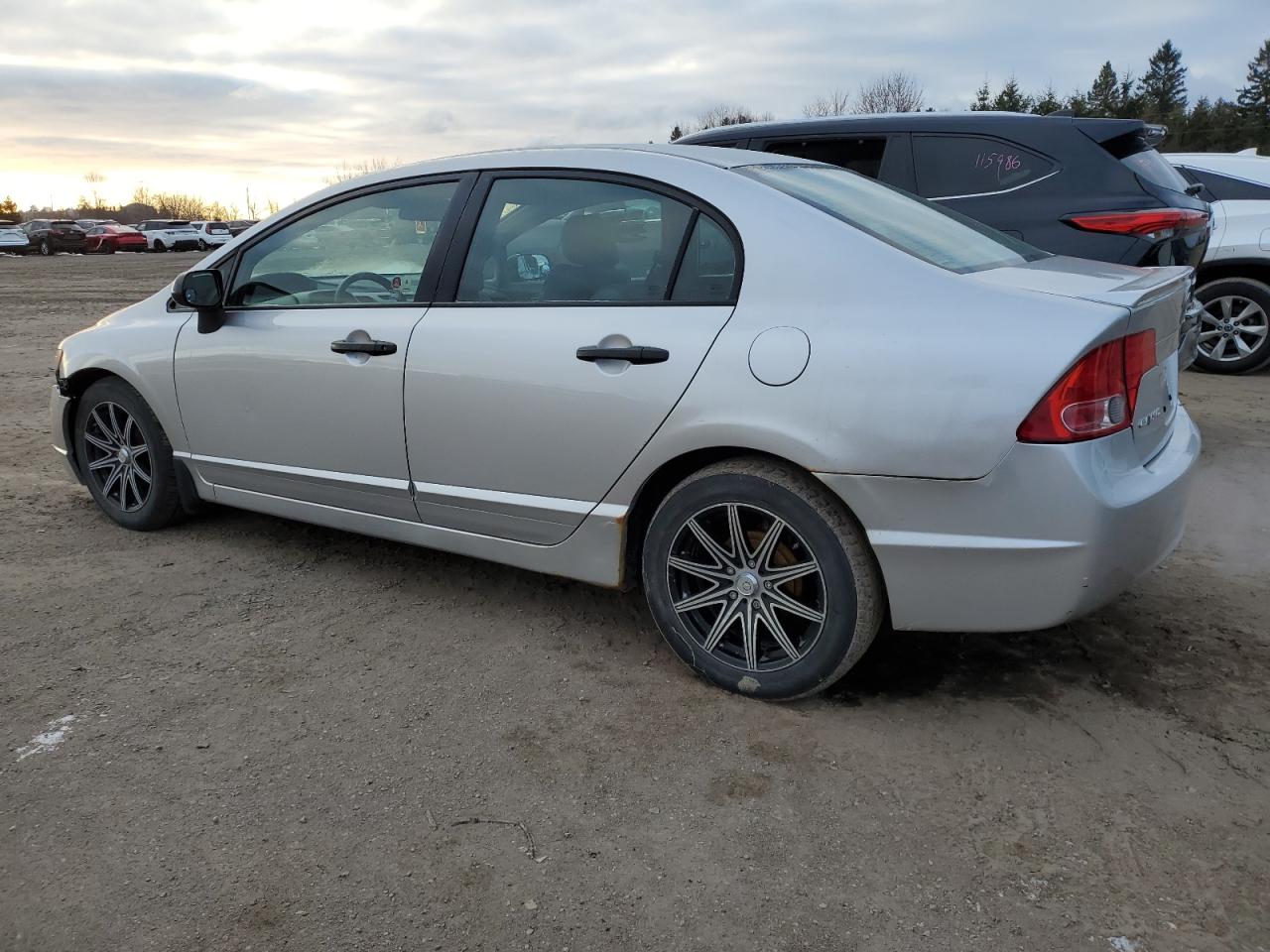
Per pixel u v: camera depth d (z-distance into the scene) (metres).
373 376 3.42
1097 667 3.09
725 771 2.57
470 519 3.36
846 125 5.98
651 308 2.91
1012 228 5.46
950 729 2.75
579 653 3.25
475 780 2.53
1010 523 2.44
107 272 26.28
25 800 2.43
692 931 2.02
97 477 4.55
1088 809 2.38
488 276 3.28
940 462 2.46
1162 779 2.50
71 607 3.58
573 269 3.11
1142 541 2.56
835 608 2.70
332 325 3.55
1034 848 2.25
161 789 2.48
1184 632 3.32
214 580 3.85
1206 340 7.88
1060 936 1.99
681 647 3.02
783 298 2.71
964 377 2.43
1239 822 2.32
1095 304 2.46
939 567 2.54
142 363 4.12
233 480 4.02
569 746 2.69
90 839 2.29
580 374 2.96
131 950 1.97
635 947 1.98
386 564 4.02
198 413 3.99
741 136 6.31
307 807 2.41
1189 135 61.78
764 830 2.33
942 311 2.52
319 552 4.16
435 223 3.44
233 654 3.22
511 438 3.14
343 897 2.12
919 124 5.80
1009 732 2.73
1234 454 5.53
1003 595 2.51
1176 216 5.21
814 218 2.78
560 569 3.21
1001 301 2.50
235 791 2.47
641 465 2.91
